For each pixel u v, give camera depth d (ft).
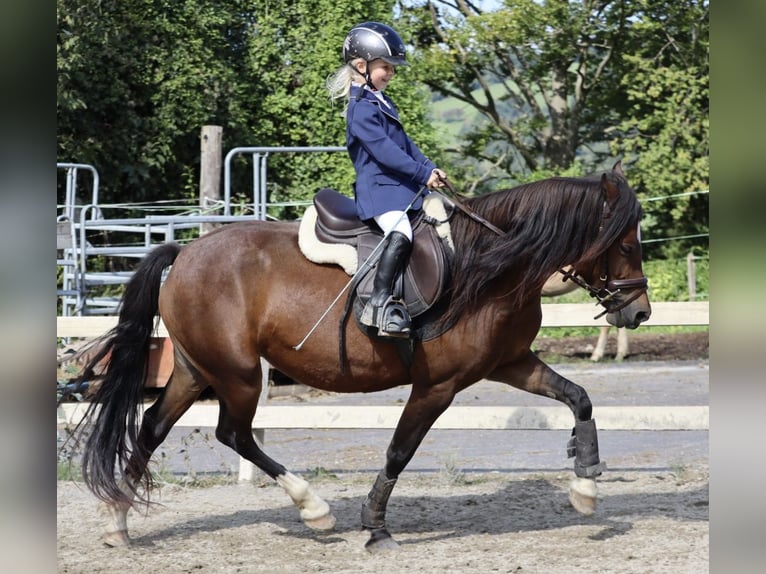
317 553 19.10
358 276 18.39
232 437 19.69
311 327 18.66
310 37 67.56
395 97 67.10
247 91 68.23
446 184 18.31
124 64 63.16
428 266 18.15
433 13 80.69
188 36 65.92
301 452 30.81
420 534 20.36
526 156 86.99
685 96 77.92
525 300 18.31
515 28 77.00
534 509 22.34
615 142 80.18
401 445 18.86
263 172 44.14
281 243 19.33
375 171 18.51
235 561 18.61
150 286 19.47
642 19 76.95
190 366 19.75
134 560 18.74
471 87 91.30
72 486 25.53
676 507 22.17
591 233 18.17
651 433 33.68
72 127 63.46
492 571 17.60
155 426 19.85
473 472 27.22
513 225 18.24
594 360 55.26
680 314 25.98
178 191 69.00
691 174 76.95
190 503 23.66
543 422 25.11
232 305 18.88
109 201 66.49
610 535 19.84
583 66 84.23
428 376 18.51
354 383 18.98
